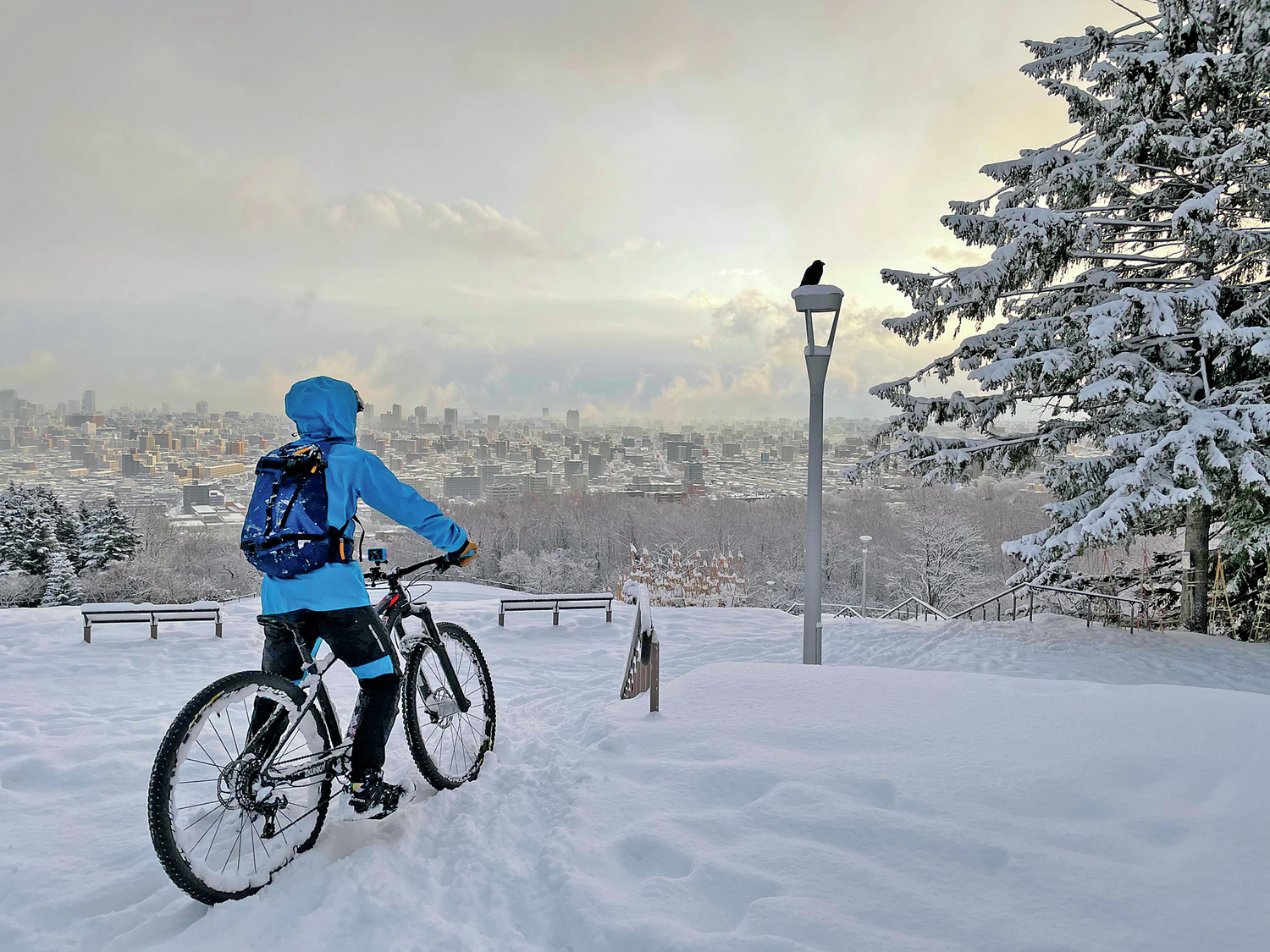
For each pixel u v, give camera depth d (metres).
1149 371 10.67
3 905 2.61
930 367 13.09
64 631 10.81
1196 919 2.06
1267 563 12.91
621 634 11.70
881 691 4.23
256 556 2.83
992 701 3.93
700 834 2.72
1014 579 13.80
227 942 2.28
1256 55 10.56
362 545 3.19
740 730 3.74
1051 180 11.93
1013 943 2.02
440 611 13.12
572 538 64.25
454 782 3.58
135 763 4.30
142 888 2.71
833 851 2.52
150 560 40.91
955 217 12.41
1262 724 3.30
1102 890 2.22
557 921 2.30
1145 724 3.43
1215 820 2.54
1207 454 10.06
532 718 5.11
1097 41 12.03
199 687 7.76
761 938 2.04
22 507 37.56
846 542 54.72
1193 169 11.56
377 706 3.05
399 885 2.57
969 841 2.52
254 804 2.68
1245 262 11.70
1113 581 14.37
